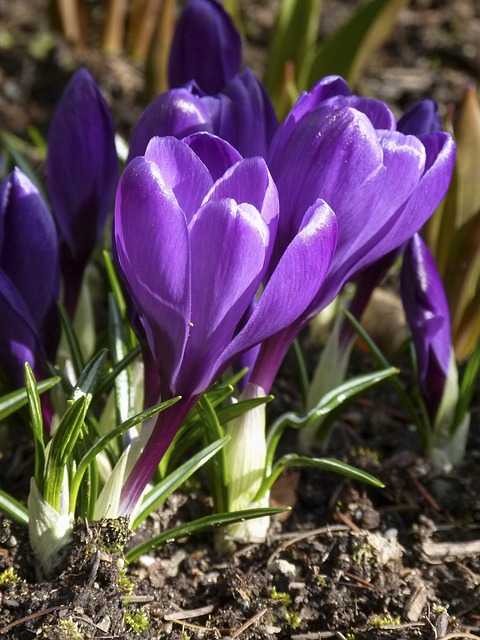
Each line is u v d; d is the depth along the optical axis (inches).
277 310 11.8
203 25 14.5
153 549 14.1
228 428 13.7
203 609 13.6
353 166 11.9
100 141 14.0
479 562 14.4
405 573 14.2
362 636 13.5
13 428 15.3
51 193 14.3
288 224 12.2
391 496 15.0
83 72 13.8
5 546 13.6
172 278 11.5
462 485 15.1
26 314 13.5
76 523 13.3
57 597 13.1
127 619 13.2
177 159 11.7
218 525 13.4
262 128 13.6
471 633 13.7
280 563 14.0
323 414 14.3
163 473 14.0
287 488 14.9
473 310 16.3
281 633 13.6
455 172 15.8
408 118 13.8
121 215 11.6
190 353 12.0
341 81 12.8
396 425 15.9
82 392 12.9
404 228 12.6
